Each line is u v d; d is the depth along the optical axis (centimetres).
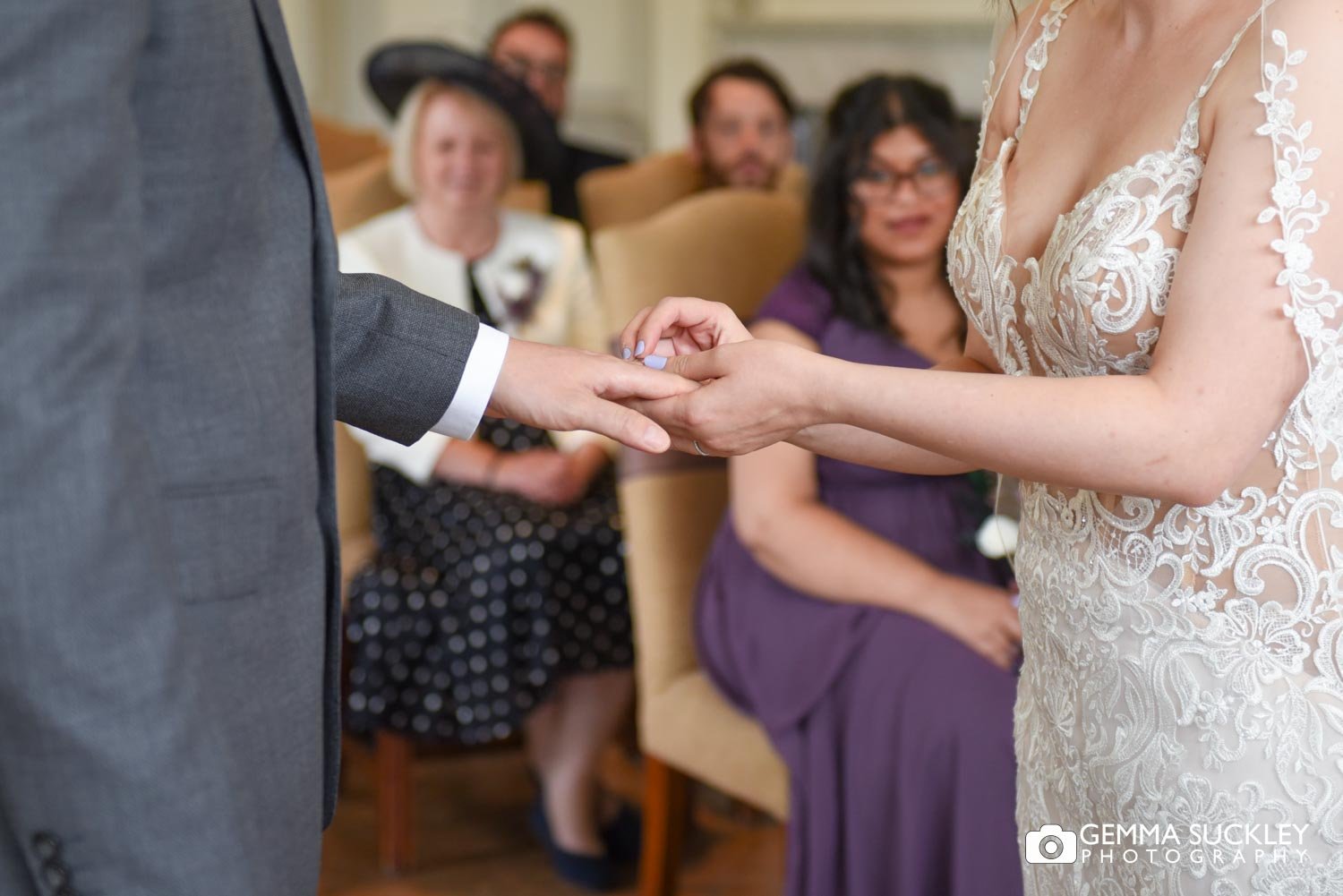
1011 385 111
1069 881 131
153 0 95
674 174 376
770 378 120
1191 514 115
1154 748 120
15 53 83
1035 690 135
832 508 212
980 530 208
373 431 138
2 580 83
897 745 190
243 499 102
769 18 561
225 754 90
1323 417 109
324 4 577
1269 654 114
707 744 214
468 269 291
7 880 90
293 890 108
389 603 256
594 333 305
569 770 264
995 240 130
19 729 85
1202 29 115
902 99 207
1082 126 126
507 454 277
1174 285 110
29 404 83
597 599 260
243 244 103
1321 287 105
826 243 213
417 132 286
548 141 314
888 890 191
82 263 85
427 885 264
